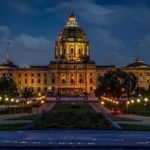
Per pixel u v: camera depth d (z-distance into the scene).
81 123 98.81
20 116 137.75
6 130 88.62
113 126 94.81
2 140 69.62
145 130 88.75
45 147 62.53
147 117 135.50
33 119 121.19
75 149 62.22
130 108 178.88
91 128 91.50
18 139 70.88
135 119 124.69
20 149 62.44
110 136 75.69
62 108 183.75
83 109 177.00
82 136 75.50
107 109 181.38
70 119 107.00
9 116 138.75
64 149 62.22
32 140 69.19
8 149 62.44
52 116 115.50
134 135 77.88
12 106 190.88
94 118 110.94
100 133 81.75
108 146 62.59
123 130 88.69
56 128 91.38
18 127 95.38
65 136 75.44
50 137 73.81
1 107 189.62
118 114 151.00
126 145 63.00
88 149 62.19
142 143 65.25
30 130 88.31
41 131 86.00
